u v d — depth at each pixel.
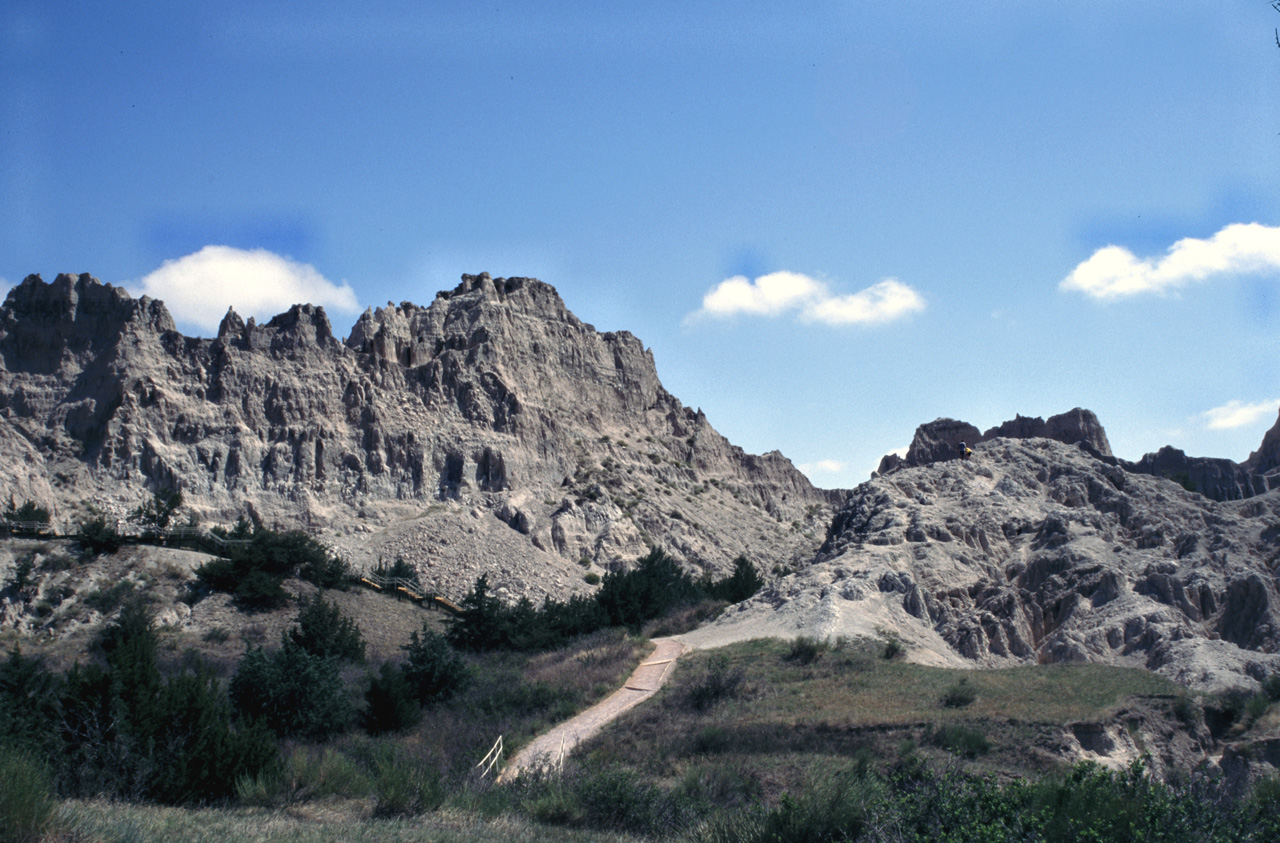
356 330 135.12
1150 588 58.38
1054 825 19.03
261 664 44.72
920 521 68.88
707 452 162.50
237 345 119.81
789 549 141.62
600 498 124.44
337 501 110.81
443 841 22.83
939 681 46.28
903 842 19.89
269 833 21.64
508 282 159.88
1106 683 44.38
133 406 107.81
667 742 41.00
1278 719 40.97
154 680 29.28
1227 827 19.22
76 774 25.64
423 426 122.75
